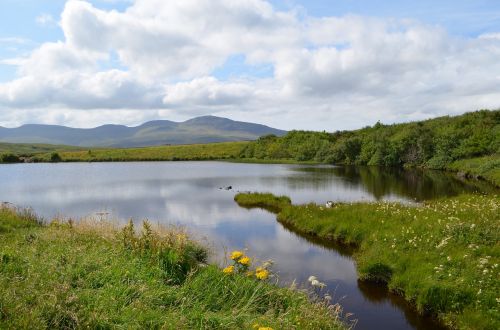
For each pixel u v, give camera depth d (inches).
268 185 1860.2
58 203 1295.5
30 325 193.8
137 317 225.3
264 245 706.2
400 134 3821.4
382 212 810.8
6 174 2640.3
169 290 272.7
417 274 457.1
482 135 3019.2
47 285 245.9
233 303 281.6
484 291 392.2
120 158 4773.6
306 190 1643.7
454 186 1704.0
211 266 338.3
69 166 3641.7
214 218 1007.6
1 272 274.7
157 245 353.1
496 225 586.2
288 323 246.7
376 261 520.7
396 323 389.4
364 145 3941.9
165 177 2357.3
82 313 217.5
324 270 553.6
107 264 310.2
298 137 5206.7
